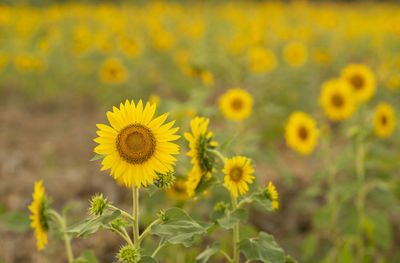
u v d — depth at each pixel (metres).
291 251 3.92
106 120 7.18
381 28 11.76
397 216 4.32
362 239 3.99
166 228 1.72
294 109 6.65
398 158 4.06
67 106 8.11
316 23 12.97
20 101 8.33
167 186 1.71
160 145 1.66
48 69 8.95
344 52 11.01
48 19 12.87
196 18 14.98
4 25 11.48
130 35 10.32
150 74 8.33
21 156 5.72
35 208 1.90
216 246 2.10
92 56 9.15
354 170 3.59
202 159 1.81
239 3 21.56
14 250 3.83
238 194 2.00
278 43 9.99
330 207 3.53
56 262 3.71
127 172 1.64
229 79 8.12
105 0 20.20
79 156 5.81
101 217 1.66
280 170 3.86
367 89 4.38
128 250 1.69
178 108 3.20
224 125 4.97
